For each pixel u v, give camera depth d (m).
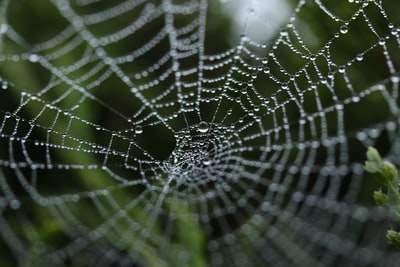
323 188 0.54
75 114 0.48
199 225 0.54
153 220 0.52
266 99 0.48
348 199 0.54
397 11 0.48
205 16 0.49
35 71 0.49
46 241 0.50
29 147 0.48
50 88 0.48
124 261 0.52
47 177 0.50
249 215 0.54
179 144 0.49
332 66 0.49
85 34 0.50
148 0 0.51
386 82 0.50
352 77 0.50
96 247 0.52
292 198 0.54
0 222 0.50
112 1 0.51
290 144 0.52
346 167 0.53
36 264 0.50
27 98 0.48
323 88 0.50
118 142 0.48
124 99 0.49
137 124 0.48
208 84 0.49
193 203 0.53
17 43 0.50
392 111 0.51
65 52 0.50
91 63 0.50
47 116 0.48
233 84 0.49
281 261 0.55
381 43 0.46
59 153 0.48
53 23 0.50
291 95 0.48
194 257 0.49
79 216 0.51
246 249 0.54
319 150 0.53
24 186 0.49
